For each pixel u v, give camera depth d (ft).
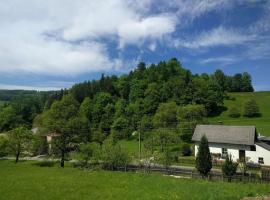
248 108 426.51
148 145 241.96
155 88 422.00
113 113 407.44
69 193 108.37
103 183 126.00
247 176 141.18
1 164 203.62
